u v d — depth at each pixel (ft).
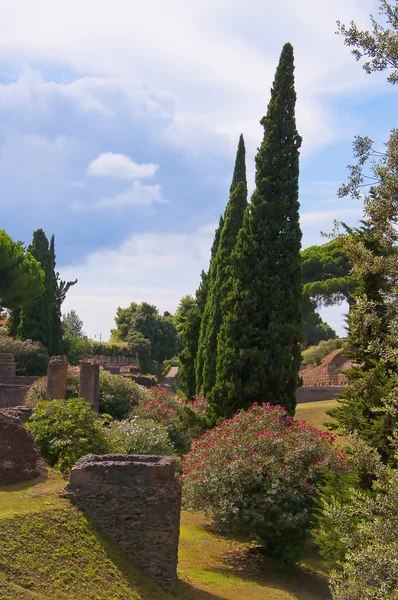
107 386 87.30
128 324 289.12
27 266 134.82
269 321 74.33
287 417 58.13
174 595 34.91
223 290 89.45
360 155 31.96
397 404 32.91
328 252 169.17
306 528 48.67
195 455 54.85
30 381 116.57
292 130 80.12
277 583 45.47
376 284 49.08
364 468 35.19
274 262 76.02
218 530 55.16
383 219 31.53
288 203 77.61
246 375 73.61
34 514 32.73
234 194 97.30
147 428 63.67
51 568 29.43
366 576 26.58
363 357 56.75
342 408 55.57
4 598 25.26
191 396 106.93
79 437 47.11
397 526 27.76
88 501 35.68
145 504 35.53
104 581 31.04
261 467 49.19
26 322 153.48
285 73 81.56
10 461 39.55
